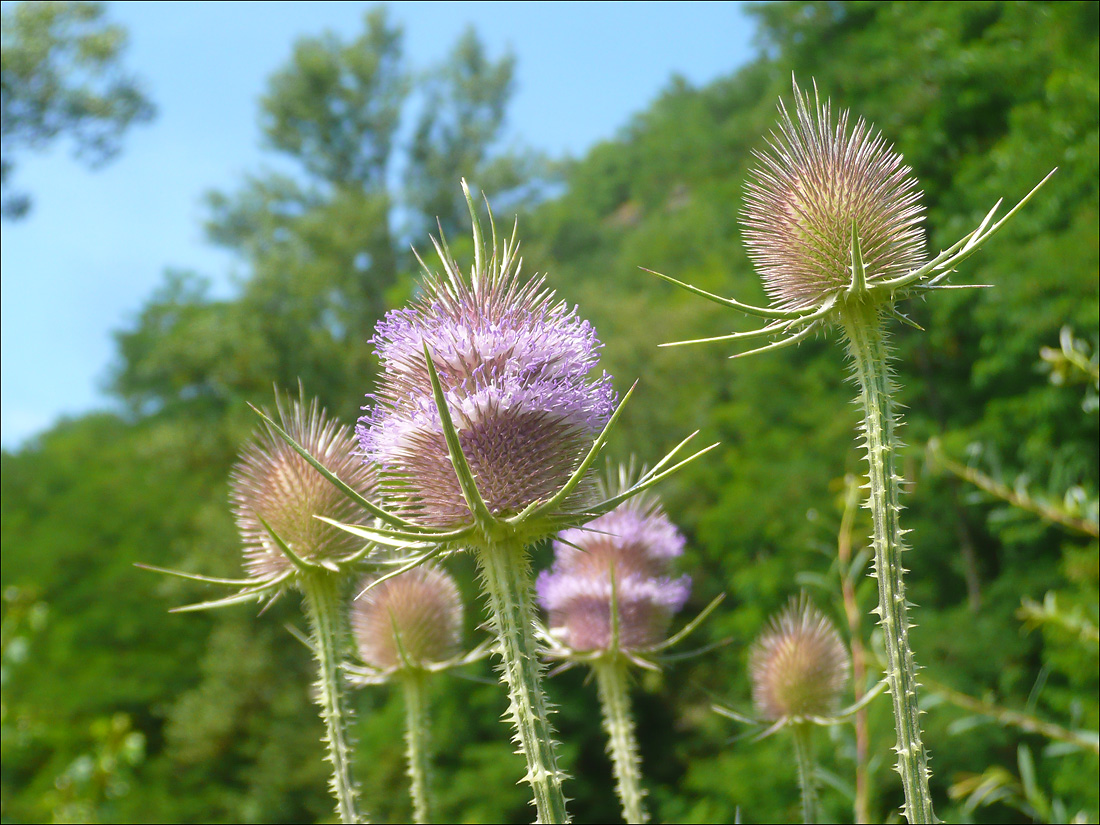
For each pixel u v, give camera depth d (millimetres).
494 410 2697
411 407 2842
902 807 2660
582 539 4266
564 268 36094
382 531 2479
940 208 17281
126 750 12242
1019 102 16750
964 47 17797
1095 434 14711
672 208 38500
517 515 2602
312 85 39031
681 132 37969
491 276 2930
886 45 18656
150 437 31734
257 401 27844
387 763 17219
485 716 17359
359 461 3631
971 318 16156
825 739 11992
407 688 4133
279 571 3451
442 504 2686
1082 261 14109
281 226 35156
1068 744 5270
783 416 20562
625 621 4027
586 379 2883
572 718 18219
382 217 32812
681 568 20453
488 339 2789
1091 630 5586
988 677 15094
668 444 22125
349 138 40250
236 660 22672
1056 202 14805
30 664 24438
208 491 30078
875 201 3035
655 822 17578
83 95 24781
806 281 2973
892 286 2805
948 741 14094
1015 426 15695
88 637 27344
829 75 19281
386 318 3010
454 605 4355
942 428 17188
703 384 22812
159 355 29422
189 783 22891
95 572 29156
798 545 17250
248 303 28078
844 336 2992
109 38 24672
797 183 3104
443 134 42281
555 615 4199
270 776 21047
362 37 39938
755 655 4230
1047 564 15484
